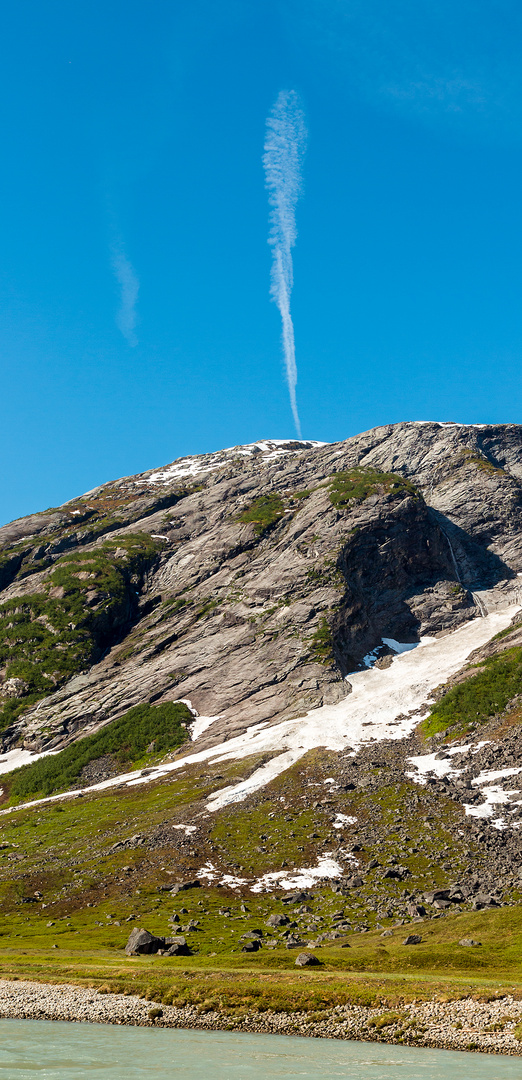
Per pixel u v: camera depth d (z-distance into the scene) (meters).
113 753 157.75
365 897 84.12
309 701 158.12
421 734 134.62
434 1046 49.81
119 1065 44.66
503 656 153.12
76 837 113.31
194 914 82.12
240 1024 54.69
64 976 64.56
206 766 138.38
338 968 63.88
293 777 124.00
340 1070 43.72
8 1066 44.22
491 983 57.16
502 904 76.94
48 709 183.00
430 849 93.69
